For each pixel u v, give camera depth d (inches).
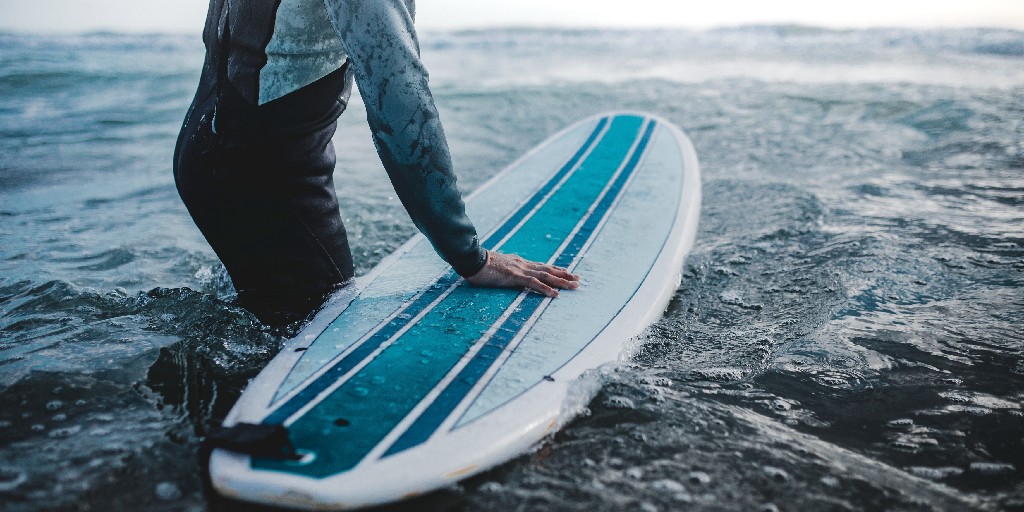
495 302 71.0
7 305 77.7
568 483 48.7
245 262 70.4
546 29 583.5
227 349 67.5
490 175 147.5
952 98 220.7
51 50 404.2
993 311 77.6
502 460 50.6
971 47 404.8
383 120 56.7
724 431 55.7
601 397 60.6
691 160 126.1
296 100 62.6
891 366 66.4
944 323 75.1
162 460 49.6
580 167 122.5
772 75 311.9
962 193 125.0
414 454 48.0
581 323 68.6
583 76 321.4
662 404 59.7
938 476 49.9
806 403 60.2
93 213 118.6
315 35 59.6
